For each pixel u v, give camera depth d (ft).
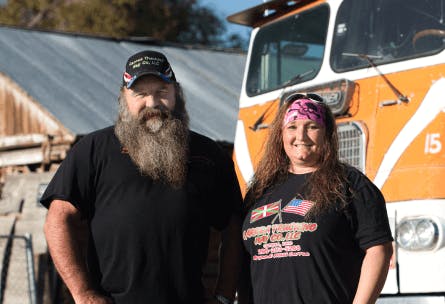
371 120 20.92
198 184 14.08
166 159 13.78
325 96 22.12
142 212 13.61
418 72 20.35
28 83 40.24
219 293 14.55
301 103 14.11
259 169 14.57
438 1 20.67
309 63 23.56
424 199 19.17
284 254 13.50
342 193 13.48
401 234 19.36
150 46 52.08
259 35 25.76
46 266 35.94
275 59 24.77
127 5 89.40
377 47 21.62
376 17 22.02
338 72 22.43
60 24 90.27
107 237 13.66
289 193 13.85
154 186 13.78
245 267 14.69
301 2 24.54
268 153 14.51
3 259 36.35
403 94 20.44
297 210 13.58
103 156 13.96
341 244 13.38
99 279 13.83
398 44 21.13
